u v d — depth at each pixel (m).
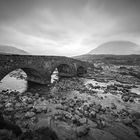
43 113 10.18
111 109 12.41
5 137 4.41
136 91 21.09
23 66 16.58
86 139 7.21
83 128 7.88
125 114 11.15
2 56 13.61
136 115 11.03
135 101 15.42
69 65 31.06
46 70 21.86
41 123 8.38
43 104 12.20
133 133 8.34
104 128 8.68
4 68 13.92
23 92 16.92
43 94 16.44
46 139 5.43
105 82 28.06
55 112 10.41
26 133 5.86
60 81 26.58
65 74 35.34
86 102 13.86
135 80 32.47
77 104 12.93
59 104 12.15
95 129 8.35
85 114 10.48
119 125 9.27
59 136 7.09
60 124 8.50
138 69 52.59
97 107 12.18
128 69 52.09
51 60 22.97
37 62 19.22
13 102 12.02
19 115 9.47
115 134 8.07
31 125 8.09
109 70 50.12
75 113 10.47
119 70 49.84
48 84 22.41
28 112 9.70
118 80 31.06
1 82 22.66
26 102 12.43
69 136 7.25
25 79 26.69
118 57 110.38
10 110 10.03
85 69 43.16
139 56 109.00
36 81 23.20
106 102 14.55
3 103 11.73
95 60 101.50
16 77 28.88
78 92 18.23
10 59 14.57
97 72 44.56
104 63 83.25
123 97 16.58
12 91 16.64
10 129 5.41
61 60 26.66
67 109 11.18
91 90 19.73
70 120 9.23
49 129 6.92
